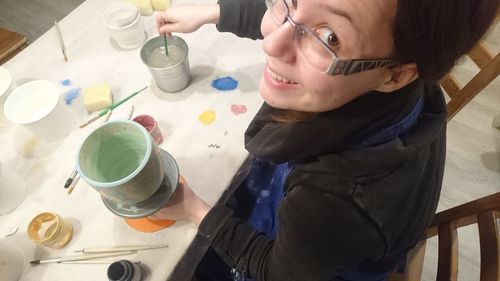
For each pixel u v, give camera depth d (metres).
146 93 0.80
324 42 0.44
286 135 0.58
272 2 0.51
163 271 0.61
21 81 0.83
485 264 0.66
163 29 0.85
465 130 1.65
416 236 0.65
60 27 0.92
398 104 0.52
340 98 0.50
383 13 0.39
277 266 0.61
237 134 0.74
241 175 0.72
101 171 0.62
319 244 0.55
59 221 0.62
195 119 0.76
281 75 0.53
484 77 0.93
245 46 0.87
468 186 1.52
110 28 0.83
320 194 0.53
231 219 0.66
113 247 0.63
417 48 0.41
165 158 0.68
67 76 0.84
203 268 0.84
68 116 0.76
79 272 0.61
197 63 0.84
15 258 0.61
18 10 2.11
